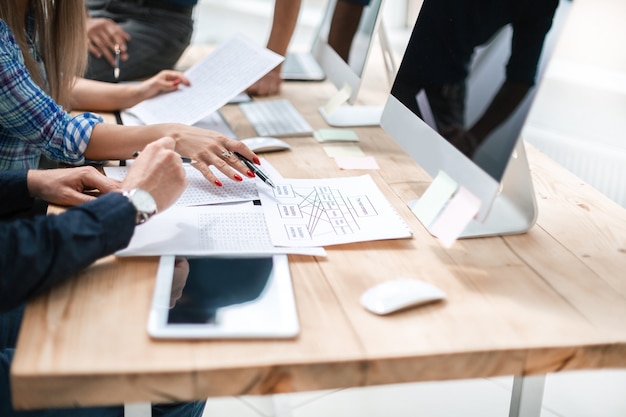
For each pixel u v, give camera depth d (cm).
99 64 200
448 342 88
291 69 219
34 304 90
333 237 113
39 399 79
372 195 130
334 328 89
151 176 104
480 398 189
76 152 138
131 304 92
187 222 114
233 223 115
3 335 127
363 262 107
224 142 133
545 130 245
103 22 201
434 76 125
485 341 88
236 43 185
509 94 102
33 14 152
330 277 102
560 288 102
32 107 135
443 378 87
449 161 114
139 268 100
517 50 103
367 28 167
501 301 98
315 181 135
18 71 133
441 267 107
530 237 118
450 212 110
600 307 98
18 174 121
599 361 91
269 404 189
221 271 100
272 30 211
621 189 225
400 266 106
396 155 155
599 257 112
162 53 208
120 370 79
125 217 98
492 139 104
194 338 85
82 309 90
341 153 154
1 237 88
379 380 86
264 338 86
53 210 117
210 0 347
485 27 114
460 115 114
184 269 100
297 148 157
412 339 88
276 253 106
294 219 118
